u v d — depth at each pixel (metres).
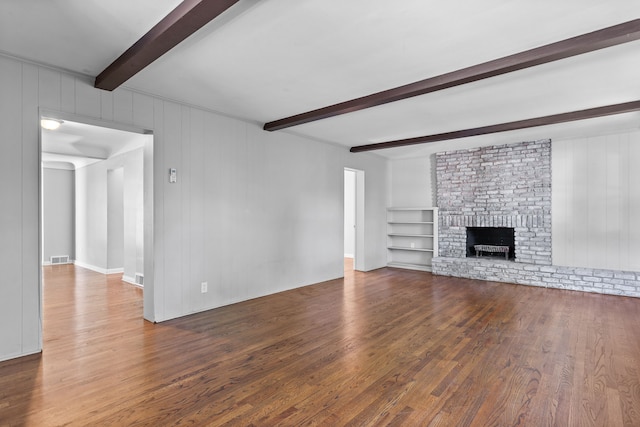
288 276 5.36
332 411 2.10
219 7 1.96
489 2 2.06
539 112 4.25
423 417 2.04
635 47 2.62
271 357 2.88
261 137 4.94
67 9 2.14
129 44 2.61
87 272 6.89
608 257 5.24
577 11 2.16
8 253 2.83
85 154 6.27
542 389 2.35
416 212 7.39
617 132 5.16
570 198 5.52
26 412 2.08
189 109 4.07
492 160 6.22
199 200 4.18
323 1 2.05
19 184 2.87
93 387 2.38
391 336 3.36
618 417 2.02
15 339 2.86
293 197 5.45
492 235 6.60
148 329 3.56
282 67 3.01
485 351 2.98
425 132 5.35
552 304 4.47
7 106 2.81
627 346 3.07
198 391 2.33
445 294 5.05
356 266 7.09
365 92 3.64
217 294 4.38
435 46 2.62
